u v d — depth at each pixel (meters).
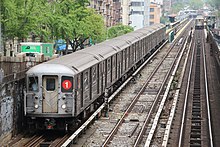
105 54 37.81
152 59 71.62
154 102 37.78
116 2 164.62
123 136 28.30
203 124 31.56
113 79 41.00
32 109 27.86
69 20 69.50
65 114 27.78
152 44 74.25
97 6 129.88
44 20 62.66
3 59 25.66
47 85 27.86
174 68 58.78
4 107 25.59
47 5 68.25
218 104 38.41
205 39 113.31
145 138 27.92
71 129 28.86
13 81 27.31
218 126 30.75
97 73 34.34
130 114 34.72
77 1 74.12
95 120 32.53
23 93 29.78
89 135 28.44
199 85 48.59
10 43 67.25
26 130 29.89
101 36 91.38
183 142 26.97
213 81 51.22
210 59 72.06
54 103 27.84
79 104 29.09
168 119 30.97
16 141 26.78
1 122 25.03
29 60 31.84
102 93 36.38
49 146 25.62
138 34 62.31
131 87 46.94
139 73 55.06
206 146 26.06
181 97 41.56
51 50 57.97
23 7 53.25
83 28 74.38
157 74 56.38
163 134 28.67
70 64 29.06
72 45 80.50
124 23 184.50
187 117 33.59
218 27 118.38
